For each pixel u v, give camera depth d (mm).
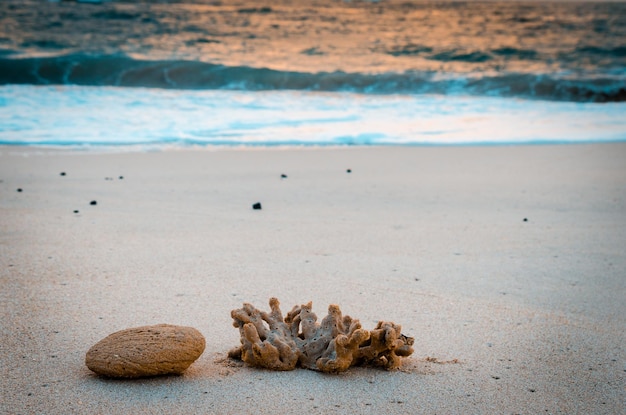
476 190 9117
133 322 4238
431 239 6582
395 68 22875
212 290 4926
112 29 27422
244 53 24375
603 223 7387
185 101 17141
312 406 3197
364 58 24453
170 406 3139
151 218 7168
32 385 3312
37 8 30469
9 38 24750
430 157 11773
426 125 15000
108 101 16672
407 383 3484
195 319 4344
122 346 3379
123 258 5664
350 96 19047
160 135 13258
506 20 34656
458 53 25922
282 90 20094
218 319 4355
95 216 7207
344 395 3320
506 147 12914
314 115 15867
